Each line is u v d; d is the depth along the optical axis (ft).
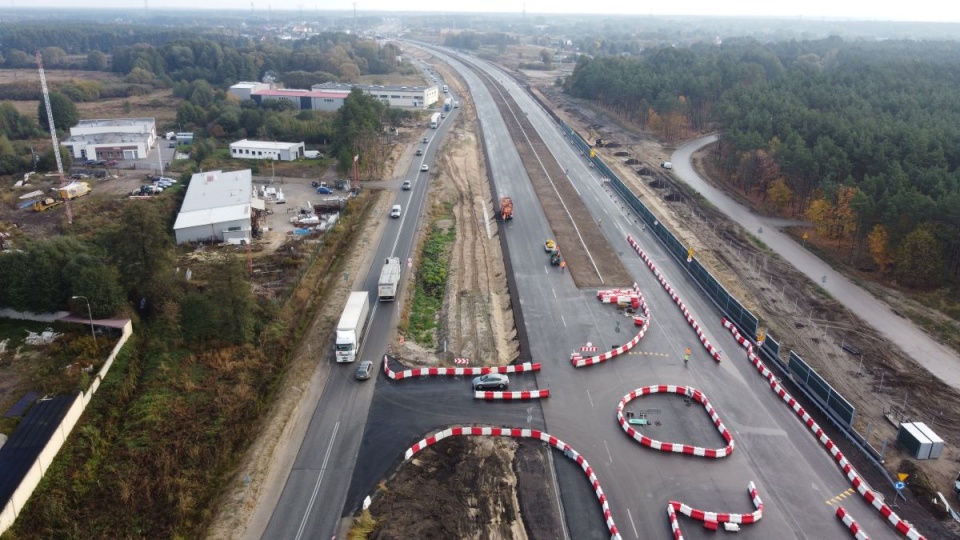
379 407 188.34
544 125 602.44
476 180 426.10
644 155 502.38
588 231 332.39
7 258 221.87
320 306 249.96
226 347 214.48
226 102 601.62
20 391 183.42
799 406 188.96
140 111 639.35
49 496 149.28
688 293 265.13
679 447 171.22
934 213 269.44
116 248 229.04
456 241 320.29
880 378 211.41
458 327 233.76
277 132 503.20
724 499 156.87
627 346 219.82
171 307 222.69
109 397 185.88
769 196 381.60
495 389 195.11
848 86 537.65
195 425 176.96
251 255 292.40
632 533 145.69
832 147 354.95
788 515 152.35
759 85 535.60
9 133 498.69
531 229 333.83
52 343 207.00
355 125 437.99
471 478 161.58
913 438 173.99
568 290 264.93
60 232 314.35
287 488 157.07
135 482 157.28
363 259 293.43
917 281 276.00
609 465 166.81
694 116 589.32
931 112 447.83
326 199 370.94
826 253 314.96
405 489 156.97
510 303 253.44
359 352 216.33
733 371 211.00
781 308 258.16
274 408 186.91
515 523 148.05
